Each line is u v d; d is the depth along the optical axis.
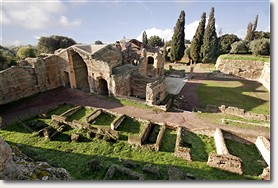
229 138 19.19
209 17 61.12
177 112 25.36
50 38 65.44
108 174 12.44
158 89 29.16
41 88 33.03
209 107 25.55
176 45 64.81
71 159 15.74
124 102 28.56
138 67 38.09
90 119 22.11
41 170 8.69
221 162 14.37
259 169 15.09
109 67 29.44
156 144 17.06
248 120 22.80
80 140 18.70
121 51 43.34
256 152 17.58
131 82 34.28
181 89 39.28
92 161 13.84
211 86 41.47
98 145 17.88
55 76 35.03
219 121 22.58
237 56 55.19
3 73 27.66
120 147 17.61
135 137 17.62
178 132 19.09
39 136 19.41
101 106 27.33
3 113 25.38
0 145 7.96
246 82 45.41
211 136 19.86
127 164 14.29
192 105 30.27
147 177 12.53
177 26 63.09
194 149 17.42
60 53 33.75
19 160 9.21
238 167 13.89
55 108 26.16
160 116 24.16
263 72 45.34
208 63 66.88
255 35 78.12
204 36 63.41
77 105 27.36
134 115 24.50
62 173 9.37
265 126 20.61
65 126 21.00
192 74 53.56
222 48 77.00
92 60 30.98
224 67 53.28
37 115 23.94
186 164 14.93
